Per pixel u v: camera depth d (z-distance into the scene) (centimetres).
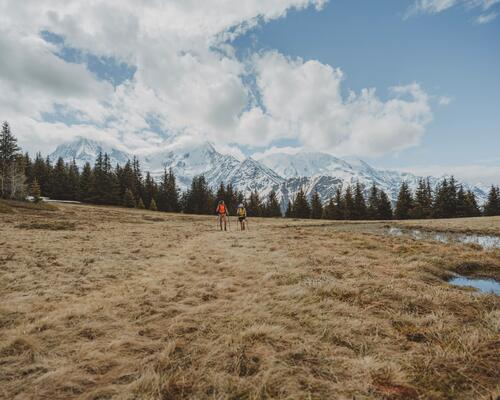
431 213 6931
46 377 322
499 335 406
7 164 5606
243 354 365
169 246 1386
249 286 704
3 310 524
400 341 407
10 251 1030
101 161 8181
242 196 11131
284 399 287
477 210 6875
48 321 466
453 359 349
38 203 4862
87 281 739
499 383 304
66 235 1595
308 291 617
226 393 297
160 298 608
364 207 7562
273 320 470
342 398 288
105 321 486
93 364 355
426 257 1005
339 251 1188
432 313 492
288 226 3347
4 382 319
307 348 378
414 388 303
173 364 347
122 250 1196
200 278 781
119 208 7075
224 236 1895
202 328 446
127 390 302
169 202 9450
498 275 863
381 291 614
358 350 383
